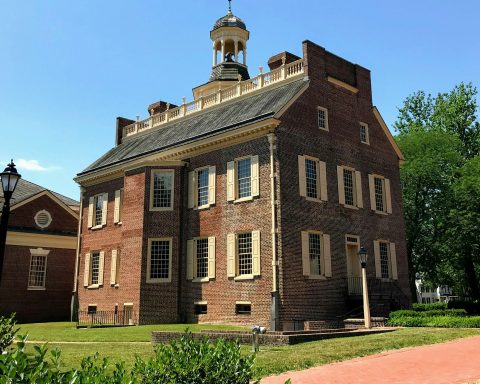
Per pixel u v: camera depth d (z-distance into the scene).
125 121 43.22
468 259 46.69
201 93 43.06
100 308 34.50
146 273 29.50
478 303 37.09
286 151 27.02
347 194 30.89
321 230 27.94
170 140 33.84
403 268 33.50
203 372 6.05
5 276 38.31
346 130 31.61
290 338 16.64
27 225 40.31
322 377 11.11
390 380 10.60
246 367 6.33
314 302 26.31
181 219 30.44
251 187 27.30
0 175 16.06
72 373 4.61
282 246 25.38
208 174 30.11
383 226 32.75
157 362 5.95
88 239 37.69
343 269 28.70
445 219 44.62
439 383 10.12
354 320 25.58
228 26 42.94
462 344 16.44
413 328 21.78
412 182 47.34
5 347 11.34
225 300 27.31
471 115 54.66
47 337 22.53
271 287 25.19
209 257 28.67
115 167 35.62
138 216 30.72
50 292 40.72
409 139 48.88
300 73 30.17
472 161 45.06
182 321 29.03
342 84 32.09
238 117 29.92
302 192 27.28
